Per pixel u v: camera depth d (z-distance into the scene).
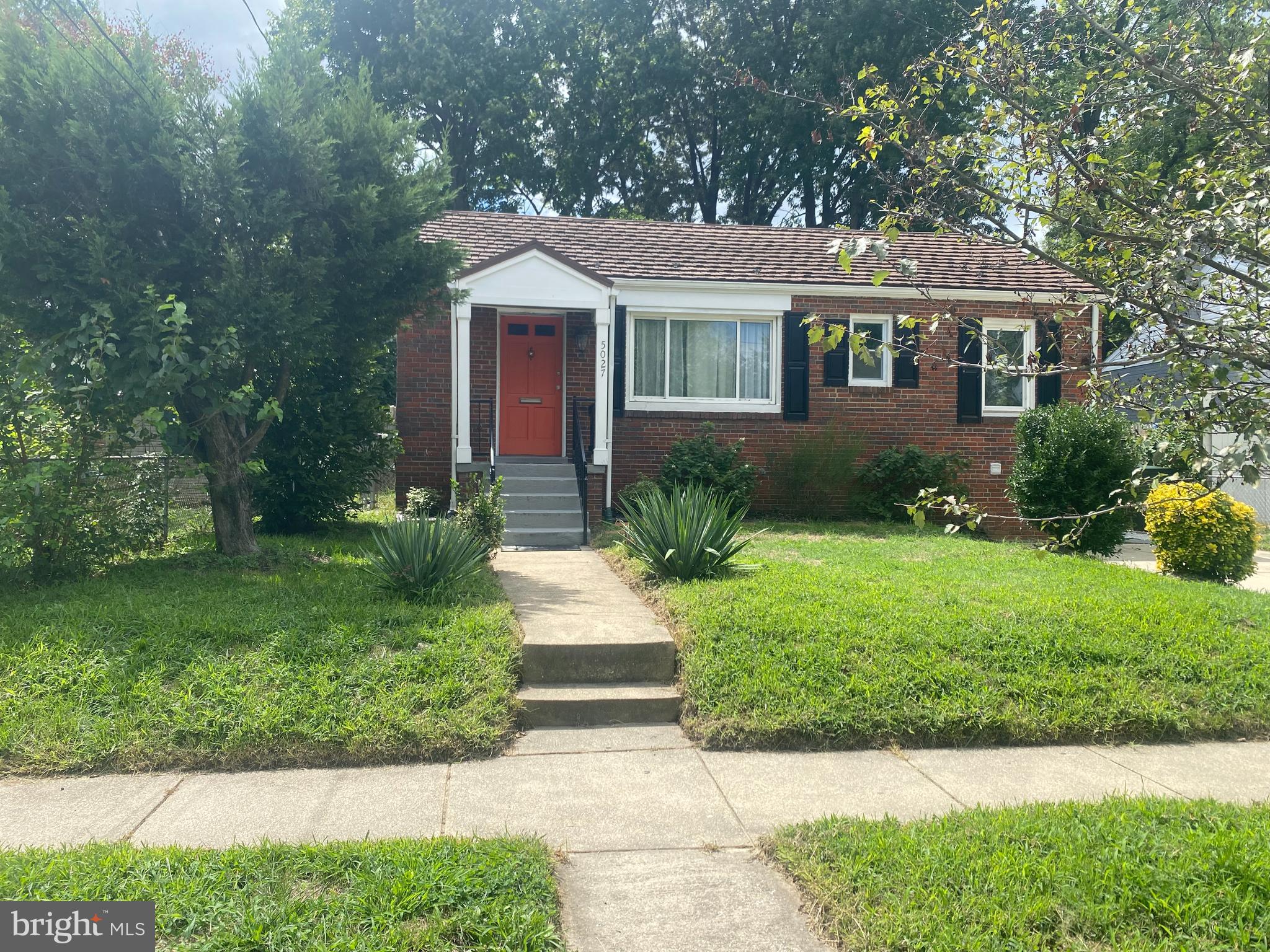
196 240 7.62
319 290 8.27
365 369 11.44
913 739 5.23
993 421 14.58
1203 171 3.96
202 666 5.51
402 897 3.22
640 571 8.34
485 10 28.45
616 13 29.02
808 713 5.25
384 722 5.03
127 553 8.69
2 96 7.20
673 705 5.64
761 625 6.34
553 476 12.95
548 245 12.62
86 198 7.42
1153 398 4.15
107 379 7.16
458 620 6.38
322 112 8.42
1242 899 3.15
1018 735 5.28
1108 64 4.29
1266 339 3.36
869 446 14.38
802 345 14.17
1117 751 5.20
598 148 30.91
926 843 3.67
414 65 27.31
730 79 6.80
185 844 3.84
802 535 11.91
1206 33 4.46
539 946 2.99
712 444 13.56
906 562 9.34
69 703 5.12
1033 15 4.50
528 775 4.71
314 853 3.57
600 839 3.95
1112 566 9.59
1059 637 6.26
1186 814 3.98
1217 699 5.63
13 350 7.34
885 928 3.08
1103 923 3.06
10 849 3.71
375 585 7.38
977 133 4.60
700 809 4.29
